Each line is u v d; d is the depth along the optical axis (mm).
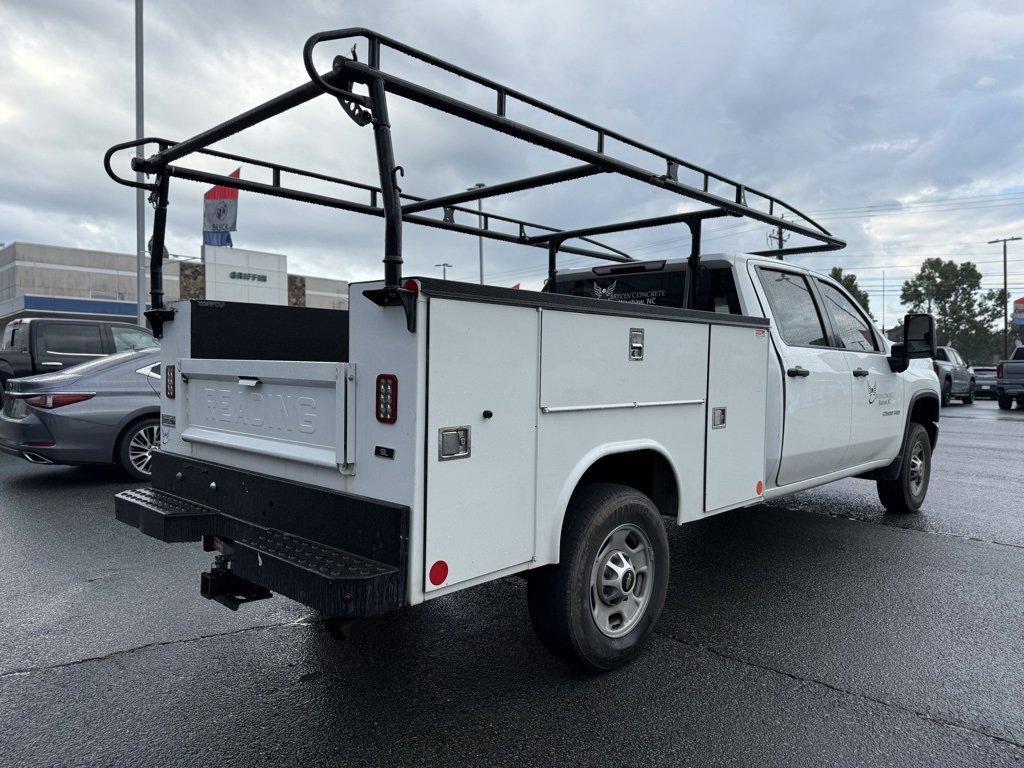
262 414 3195
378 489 2631
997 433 14477
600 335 3195
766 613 4207
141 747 2756
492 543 2779
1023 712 3062
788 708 3074
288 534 2979
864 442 5668
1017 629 3982
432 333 2525
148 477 7953
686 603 4375
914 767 2645
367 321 2648
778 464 4625
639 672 3420
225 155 3799
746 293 4656
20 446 7379
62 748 2746
